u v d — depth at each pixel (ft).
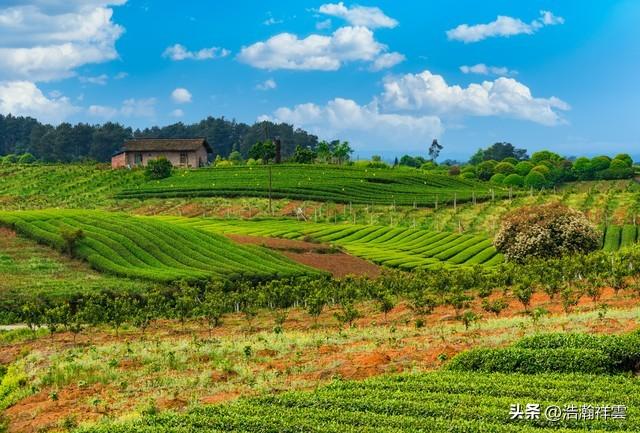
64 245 190.90
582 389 68.69
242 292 158.51
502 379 73.10
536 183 416.46
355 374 85.20
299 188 354.95
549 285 137.90
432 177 419.74
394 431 60.23
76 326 130.52
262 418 65.21
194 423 65.16
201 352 108.27
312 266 207.51
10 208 322.75
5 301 149.38
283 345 108.78
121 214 238.07
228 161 526.98
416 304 134.62
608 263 157.99
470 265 224.53
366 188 367.04
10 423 81.87
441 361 86.99
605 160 473.26
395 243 261.65
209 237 220.02
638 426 59.47
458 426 60.34
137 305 151.33
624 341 77.20
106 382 95.61
